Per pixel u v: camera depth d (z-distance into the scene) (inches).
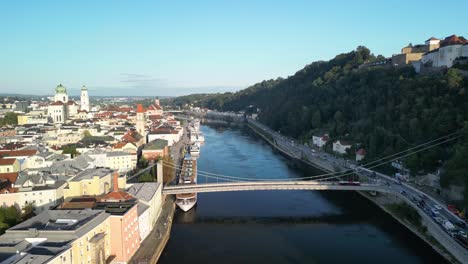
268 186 7249.0
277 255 5260.8
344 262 5064.0
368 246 5590.6
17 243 3622.0
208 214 6929.1
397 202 7180.1
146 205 5620.1
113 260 4480.8
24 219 5270.7
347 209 7249.0
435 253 5344.5
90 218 4249.5
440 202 6683.1
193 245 5556.1
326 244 5639.8
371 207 7396.7
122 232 4547.2
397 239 5851.4
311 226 6373.0
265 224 6446.9
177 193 7111.2
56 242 3688.5
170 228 6210.6
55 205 5777.6
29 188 5762.8
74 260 3713.1
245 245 5575.8
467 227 5595.5
